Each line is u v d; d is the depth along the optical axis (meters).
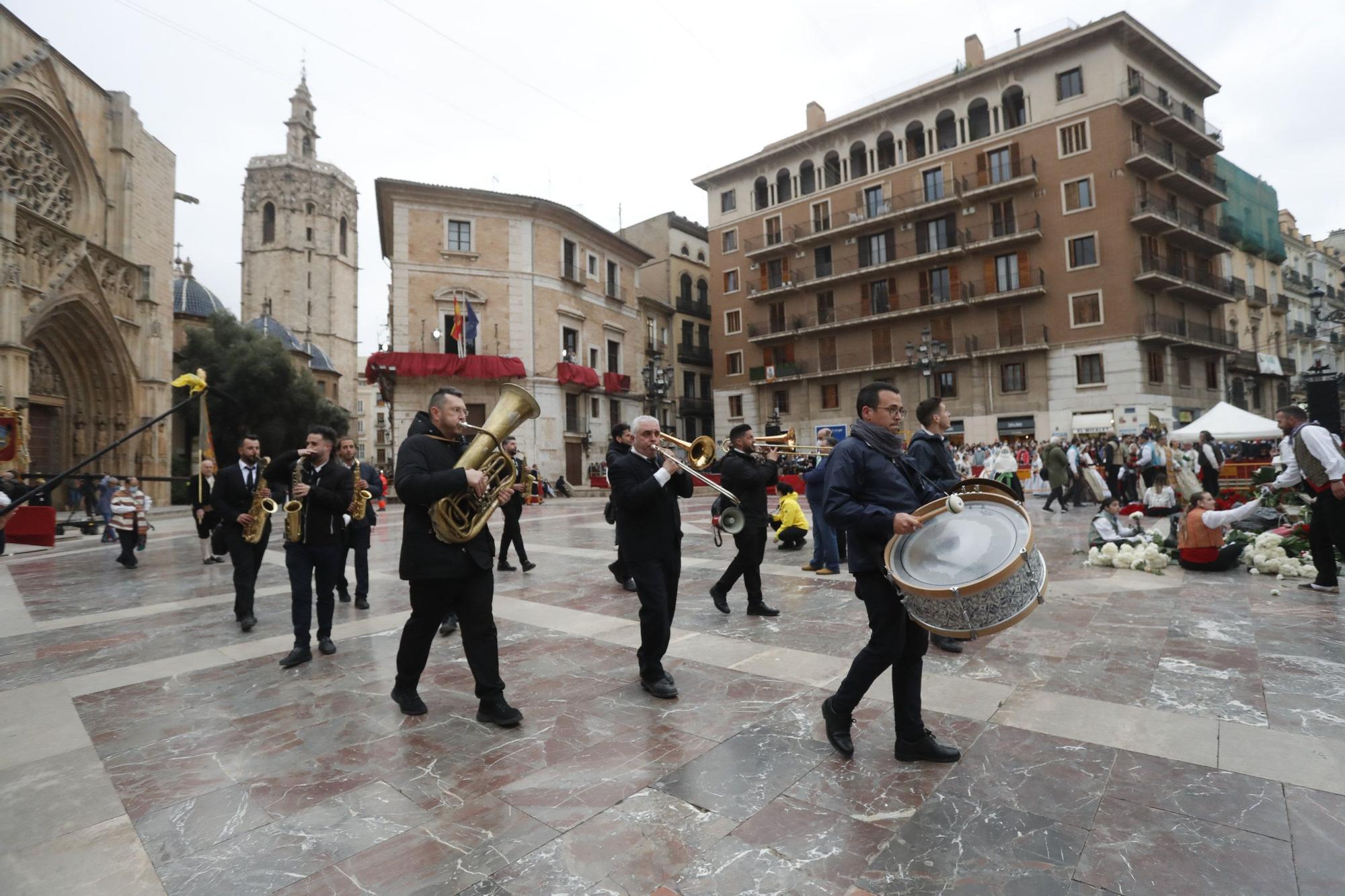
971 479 3.34
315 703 4.11
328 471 5.14
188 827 2.70
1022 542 2.80
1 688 4.49
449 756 3.32
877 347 36.78
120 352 27.23
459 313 30.73
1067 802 2.72
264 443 36.62
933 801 2.76
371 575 9.06
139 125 29.33
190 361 38.38
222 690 4.39
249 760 3.32
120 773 3.20
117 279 27.56
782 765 3.13
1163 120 30.73
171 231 31.55
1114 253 29.52
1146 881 2.21
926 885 2.23
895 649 3.05
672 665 4.66
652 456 4.24
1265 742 3.17
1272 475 8.56
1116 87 29.50
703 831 2.60
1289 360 40.34
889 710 3.78
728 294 43.19
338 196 73.44
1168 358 30.72
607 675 4.51
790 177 40.56
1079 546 9.43
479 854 2.47
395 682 4.02
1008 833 2.52
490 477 3.87
